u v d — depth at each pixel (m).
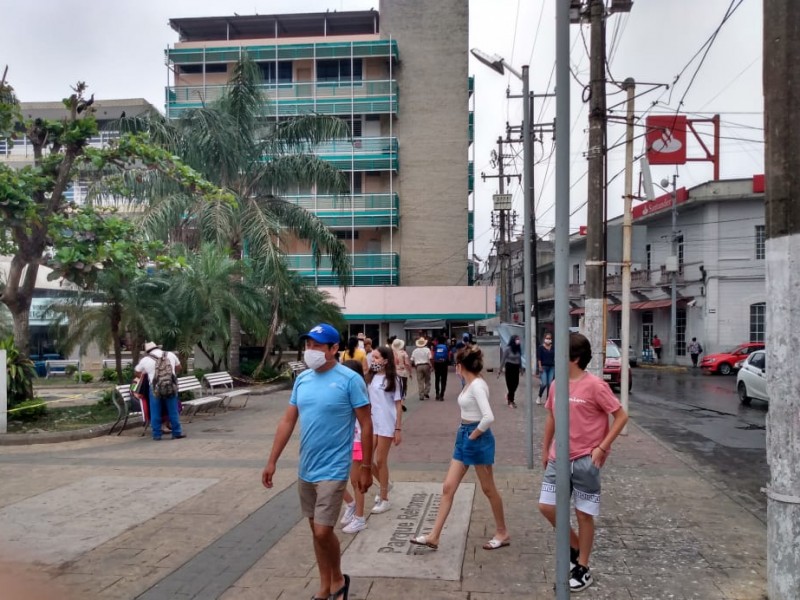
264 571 5.36
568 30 3.77
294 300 24.45
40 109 39.41
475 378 5.86
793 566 4.37
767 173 4.61
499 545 5.81
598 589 4.95
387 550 5.79
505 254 39.47
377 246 39.50
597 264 12.16
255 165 21.83
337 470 4.62
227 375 17.56
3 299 13.45
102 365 29.92
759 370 17.50
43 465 9.51
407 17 39.59
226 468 9.23
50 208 13.15
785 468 4.43
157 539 6.16
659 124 19.00
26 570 5.37
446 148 39.19
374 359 7.14
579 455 4.93
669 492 7.75
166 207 19.06
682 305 36.47
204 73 38.44
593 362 12.13
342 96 38.81
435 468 9.11
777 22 4.58
